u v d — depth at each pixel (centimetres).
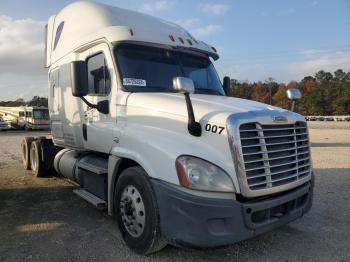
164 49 573
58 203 679
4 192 770
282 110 458
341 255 444
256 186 394
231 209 378
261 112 416
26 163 1036
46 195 741
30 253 450
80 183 638
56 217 593
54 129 776
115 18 595
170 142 417
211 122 407
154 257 436
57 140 765
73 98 655
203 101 457
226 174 388
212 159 391
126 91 514
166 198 396
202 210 375
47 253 450
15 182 869
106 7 620
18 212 622
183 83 406
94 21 606
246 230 387
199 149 399
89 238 499
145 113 475
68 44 677
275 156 416
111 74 532
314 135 2438
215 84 616
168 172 399
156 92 520
